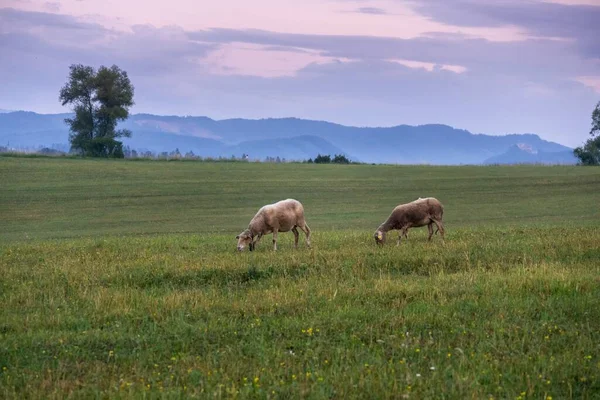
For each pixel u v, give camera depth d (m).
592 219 54.00
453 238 30.72
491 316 16.92
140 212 63.16
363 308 17.81
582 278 20.02
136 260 25.44
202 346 15.45
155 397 12.26
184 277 22.22
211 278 22.19
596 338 15.21
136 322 17.42
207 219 58.69
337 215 59.91
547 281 19.72
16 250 29.81
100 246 30.75
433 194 76.19
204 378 13.27
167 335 16.19
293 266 23.25
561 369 13.27
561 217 56.41
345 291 19.55
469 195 75.00
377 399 12.10
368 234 34.62
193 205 67.88
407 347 14.66
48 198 71.00
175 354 14.88
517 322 16.44
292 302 18.47
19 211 63.16
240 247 28.38
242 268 22.78
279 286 20.95
